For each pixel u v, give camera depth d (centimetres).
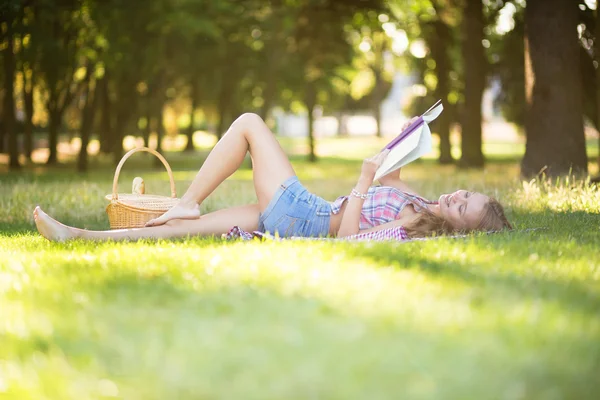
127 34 2566
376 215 605
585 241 566
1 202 1034
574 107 1373
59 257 496
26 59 2345
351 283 370
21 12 2039
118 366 255
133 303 342
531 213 839
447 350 261
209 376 240
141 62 2748
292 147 5966
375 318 303
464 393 222
